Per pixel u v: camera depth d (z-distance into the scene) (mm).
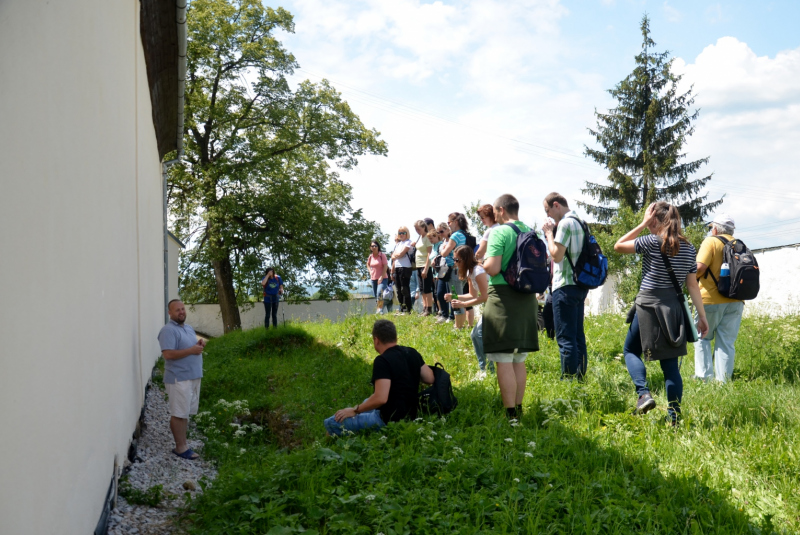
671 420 4957
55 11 2713
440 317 10938
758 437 4590
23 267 2217
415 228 12883
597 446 4496
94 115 3725
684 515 3344
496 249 5207
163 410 8125
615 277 18312
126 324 5535
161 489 4785
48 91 2574
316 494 3779
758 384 6277
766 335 7977
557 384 6113
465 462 4059
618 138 39188
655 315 5051
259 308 30750
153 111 9484
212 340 15383
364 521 3428
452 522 3275
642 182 38438
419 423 5059
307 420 7066
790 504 3553
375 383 5207
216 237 24375
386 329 5473
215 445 6629
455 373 7523
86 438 3346
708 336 6797
